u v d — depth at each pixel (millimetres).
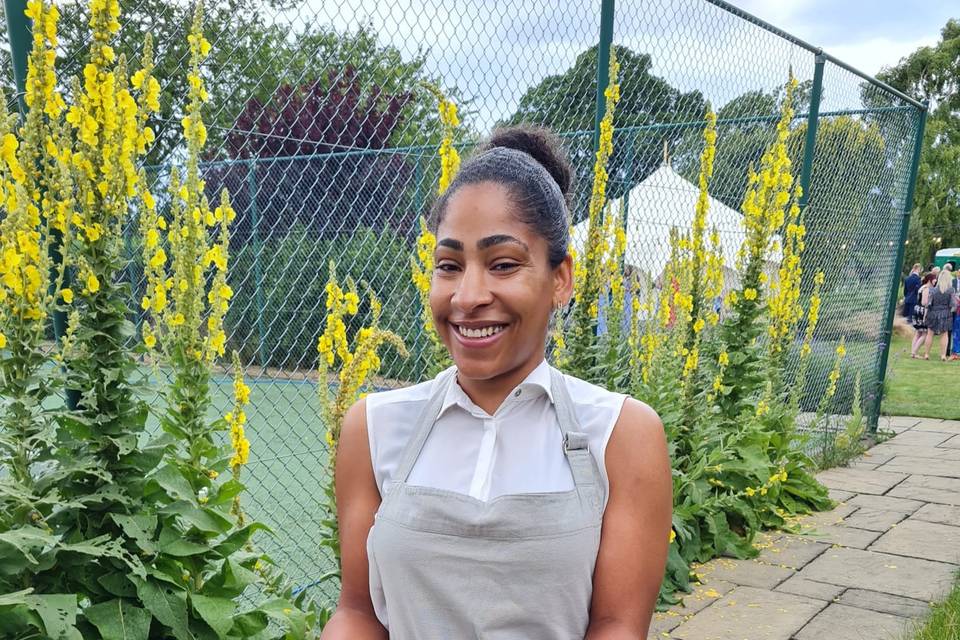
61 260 2016
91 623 1810
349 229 6449
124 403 1894
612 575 1017
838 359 5469
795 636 2938
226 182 5746
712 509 3752
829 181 6020
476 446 1066
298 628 2084
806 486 4648
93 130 1765
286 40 2865
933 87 28312
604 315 3562
